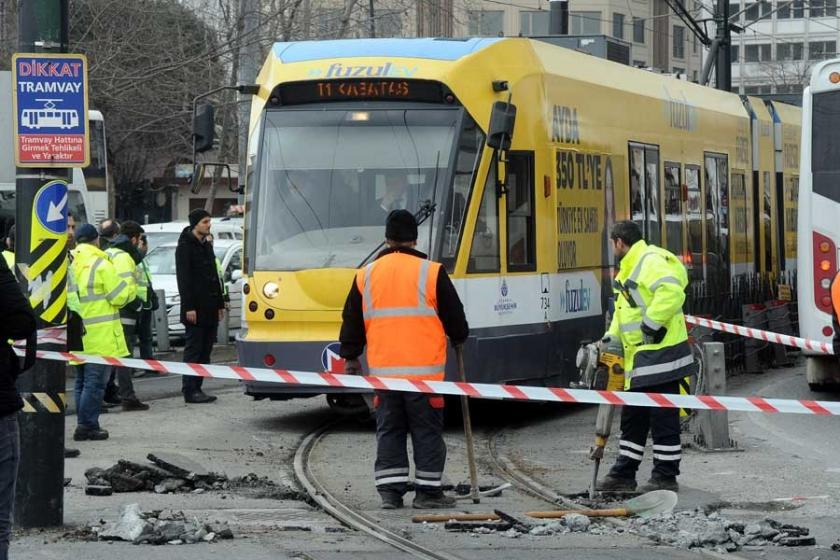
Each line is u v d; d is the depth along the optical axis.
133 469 13.45
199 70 35.94
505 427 18.64
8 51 32.31
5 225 29.48
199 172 18.06
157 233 36.00
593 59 20.64
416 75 17.19
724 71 40.62
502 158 17.59
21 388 11.05
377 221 17.12
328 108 17.55
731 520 11.83
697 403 11.59
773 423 18.88
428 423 12.26
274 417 19.27
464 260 17.06
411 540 10.80
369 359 12.35
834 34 128.12
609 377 13.14
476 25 80.50
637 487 13.19
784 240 31.70
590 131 19.98
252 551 10.24
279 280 17.19
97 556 10.01
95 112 35.56
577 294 19.36
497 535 11.09
